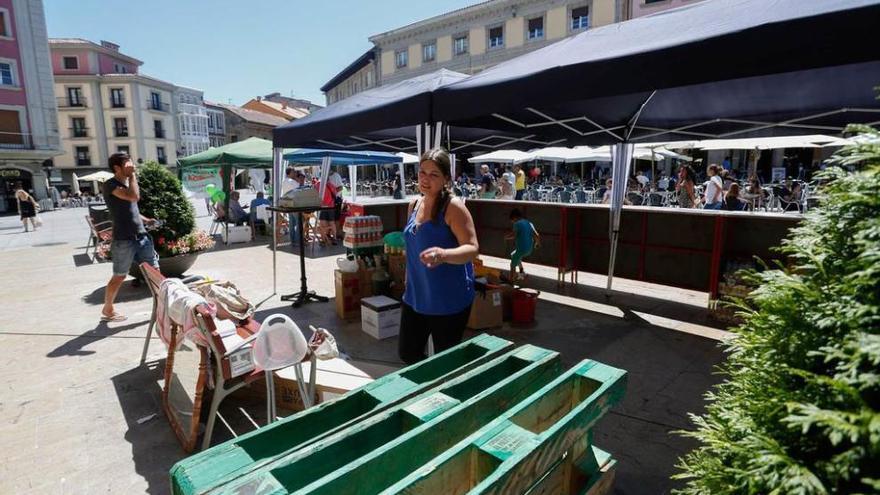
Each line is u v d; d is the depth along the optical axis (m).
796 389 1.01
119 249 4.86
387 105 4.28
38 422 2.96
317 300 5.73
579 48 3.83
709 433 1.16
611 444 2.65
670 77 2.75
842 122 5.47
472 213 8.33
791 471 0.86
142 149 48.91
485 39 30.58
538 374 1.62
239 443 1.18
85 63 46.84
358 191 29.56
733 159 21.34
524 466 1.06
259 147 11.77
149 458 2.59
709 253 5.55
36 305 5.62
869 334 0.86
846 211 1.04
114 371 3.72
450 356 1.82
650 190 15.22
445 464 1.04
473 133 7.41
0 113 28.89
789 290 1.09
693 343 4.25
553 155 15.63
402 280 5.08
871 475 0.81
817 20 2.26
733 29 2.56
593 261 6.59
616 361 3.85
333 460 1.14
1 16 28.27
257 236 12.02
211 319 2.45
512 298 4.84
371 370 3.21
